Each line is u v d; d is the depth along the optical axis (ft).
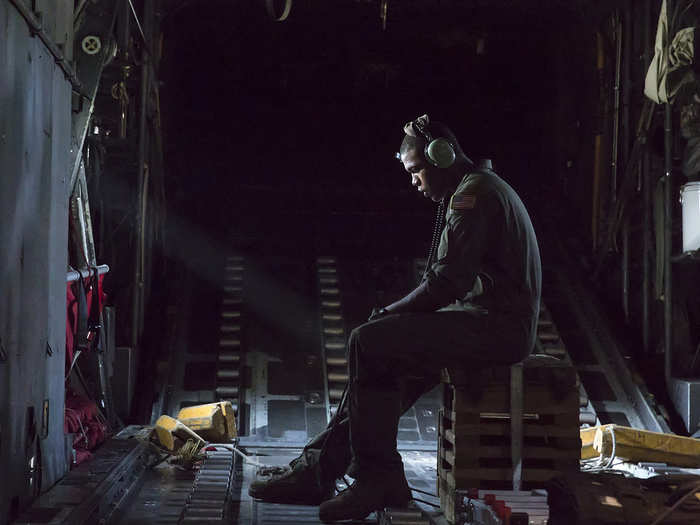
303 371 35.65
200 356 36.60
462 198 17.37
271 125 60.70
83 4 26.50
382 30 58.34
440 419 19.15
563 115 53.47
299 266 44.37
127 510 19.38
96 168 34.40
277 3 35.32
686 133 32.94
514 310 17.26
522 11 51.62
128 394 32.78
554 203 52.49
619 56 41.57
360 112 61.52
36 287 18.33
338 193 53.98
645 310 36.91
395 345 17.16
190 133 59.31
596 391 34.81
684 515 13.39
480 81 60.90
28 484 17.39
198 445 26.07
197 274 43.34
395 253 46.01
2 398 15.52
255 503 20.07
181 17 54.85
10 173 16.15
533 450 17.52
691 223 31.78
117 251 36.73
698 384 32.01
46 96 19.25
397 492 17.54
